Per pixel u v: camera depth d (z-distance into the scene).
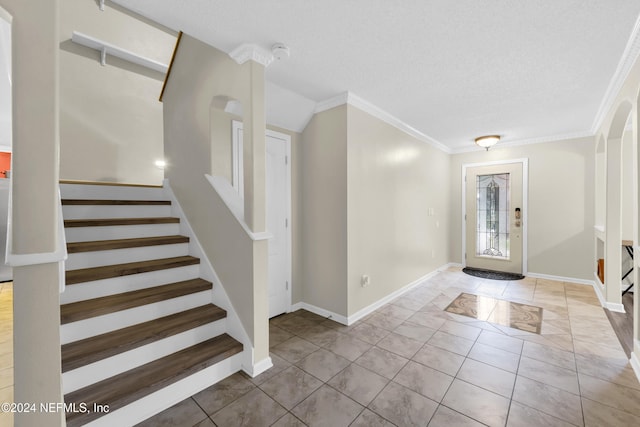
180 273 2.30
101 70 3.72
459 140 4.54
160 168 4.26
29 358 1.06
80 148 3.59
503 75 2.36
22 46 1.01
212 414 1.59
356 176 2.89
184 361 1.75
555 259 4.34
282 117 2.90
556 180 4.30
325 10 1.59
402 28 1.75
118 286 1.96
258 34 1.82
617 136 3.02
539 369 2.02
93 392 1.45
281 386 1.84
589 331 2.61
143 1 1.52
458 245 5.31
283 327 2.75
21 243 1.03
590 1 1.50
